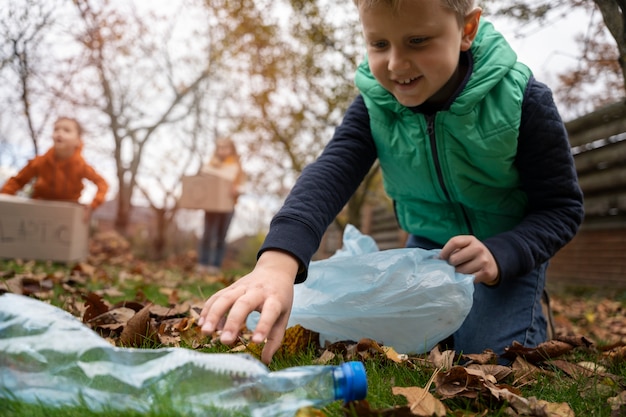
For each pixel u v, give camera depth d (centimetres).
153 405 85
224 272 570
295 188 143
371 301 145
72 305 193
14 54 357
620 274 461
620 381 131
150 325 153
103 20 516
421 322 145
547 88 162
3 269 349
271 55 602
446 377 115
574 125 440
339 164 159
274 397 89
